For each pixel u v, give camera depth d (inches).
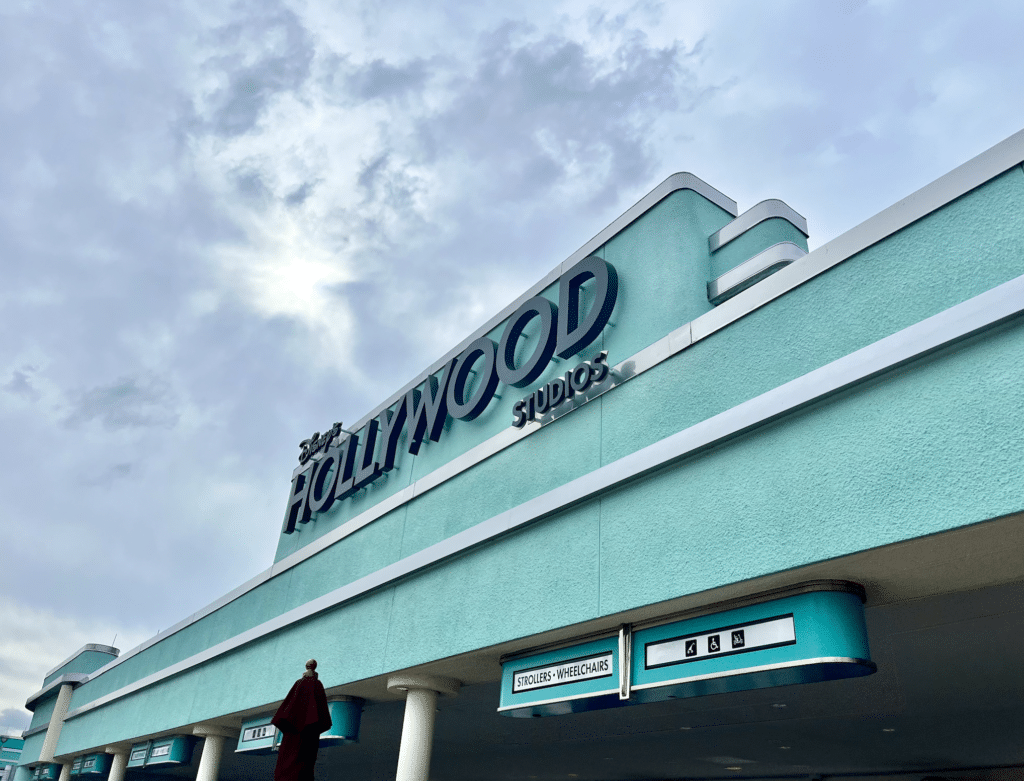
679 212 399.2
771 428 271.9
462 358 511.8
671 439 305.3
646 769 776.9
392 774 936.9
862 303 263.1
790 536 251.3
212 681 660.7
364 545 522.9
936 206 251.3
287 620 555.5
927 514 217.5
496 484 418.6
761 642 259.0
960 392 221.6
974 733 535.2
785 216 379.6
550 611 335.0
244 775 1115.3
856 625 244.5
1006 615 321.1
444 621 398.9
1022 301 211.3
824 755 652.1
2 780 2293.3
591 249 447.2
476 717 564.4
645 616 302.5
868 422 242.2
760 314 300.2
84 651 1373.0
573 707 339.6
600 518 329.1
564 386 391.9
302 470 727.7
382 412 607.8
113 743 888.3
